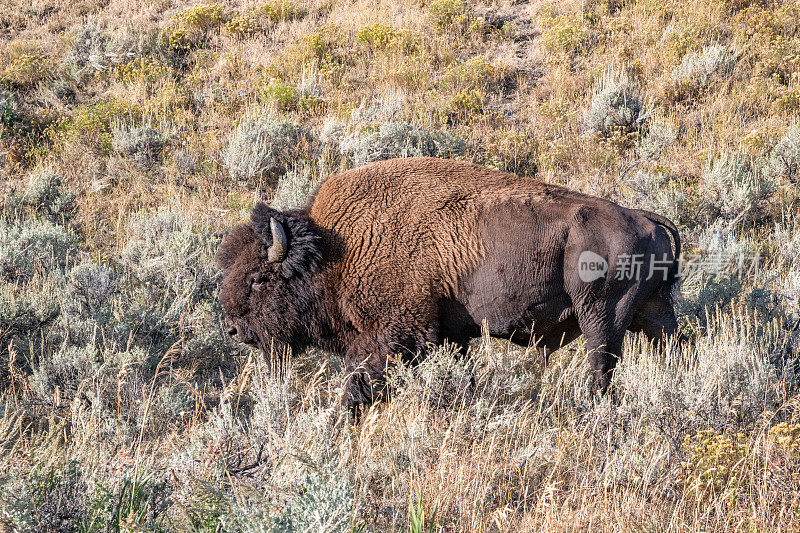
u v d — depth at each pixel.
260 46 49.00
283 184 32.72
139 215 32.12
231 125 40.06
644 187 30.81
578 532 12.48
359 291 18.97
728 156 32.69
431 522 12.19
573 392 18.77
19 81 46.72
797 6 44.53
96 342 22.36
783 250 27.56
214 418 15.82
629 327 20.17
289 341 20.42
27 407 19.14
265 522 10.52
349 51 47.03
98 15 55.31
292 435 14.81
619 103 37.38
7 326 22.77
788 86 38.38
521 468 15.27
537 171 35.34
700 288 23.83
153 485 12.90
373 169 19.84
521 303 18.70
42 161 38.09
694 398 17.14
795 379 19.03
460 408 17.08
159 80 45.00
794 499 13.46
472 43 46.91
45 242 28.39
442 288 18.83
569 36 44.25
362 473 14.34
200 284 26.25
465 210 18.80
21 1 57.34
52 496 11.78
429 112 39.38
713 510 14.04
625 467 14.91
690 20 44.75
